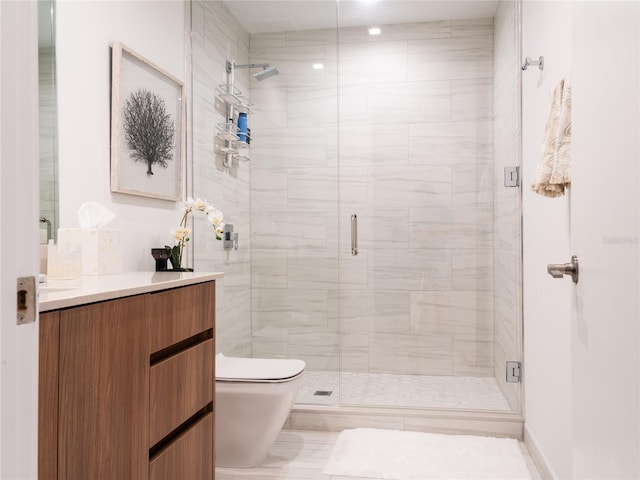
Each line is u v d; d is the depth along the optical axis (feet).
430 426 8.58
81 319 3.32
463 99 9.86
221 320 9.71
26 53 1.86
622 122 2.74
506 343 9.12
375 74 10.07
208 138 9.42
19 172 1.83
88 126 6.27
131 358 3.89
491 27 9.73
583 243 3.51
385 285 10.01
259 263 9.93
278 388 6.95
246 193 10.00
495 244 9.71
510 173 8.93
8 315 1.79
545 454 6.97
